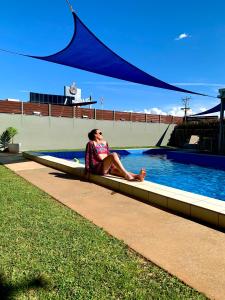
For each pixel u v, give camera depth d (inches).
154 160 550.0
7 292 73.9
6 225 121.7
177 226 125.7
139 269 86.4
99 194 185.3
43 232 114.6
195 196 155.3
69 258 92.6
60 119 693.3
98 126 761.6
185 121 930.7
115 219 134.5
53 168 302.7
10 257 92.4
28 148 645.9
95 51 304.5
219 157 506.0
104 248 100.9
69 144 711.1
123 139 813.9
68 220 130.7
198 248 102.3
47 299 71.2
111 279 80.6
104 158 219.0
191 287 77.3
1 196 172.1
